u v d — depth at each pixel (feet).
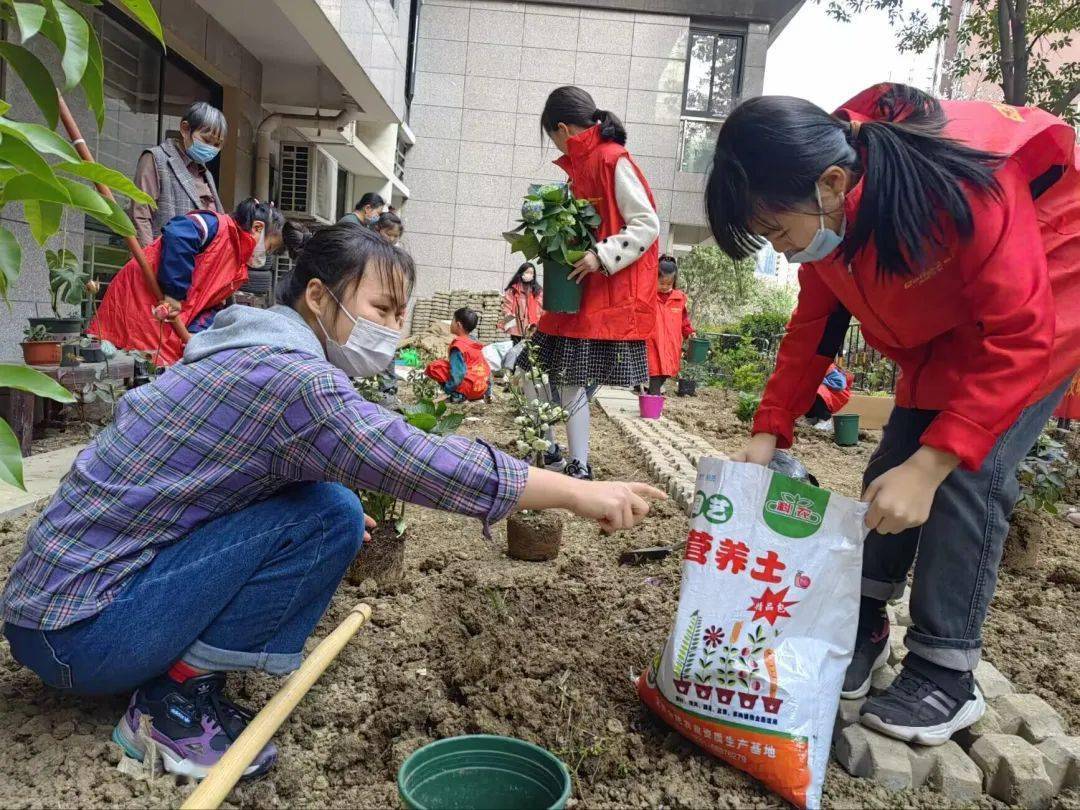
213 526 6.28
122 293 16.17
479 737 5.59
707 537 6.88
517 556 11.53
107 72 23.90
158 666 6.22
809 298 8.00
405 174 55.72
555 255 13.61
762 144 5.96
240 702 7.36
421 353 42.96
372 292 6.60
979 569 6.99
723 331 53.93
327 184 40.45
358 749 6.91
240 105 31.86
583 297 14.24
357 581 9.99
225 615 6.34
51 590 5.97
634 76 55.16
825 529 6.62
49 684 6.34
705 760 6.84
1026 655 9.31
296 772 6.55
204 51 28.43
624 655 8.55
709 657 6.61
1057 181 6.68
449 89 55.31
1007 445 6.93
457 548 12.01
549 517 11.60
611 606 9.93
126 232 6.43
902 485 6.22
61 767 6.14
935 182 5.93
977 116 6.64
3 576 9.52
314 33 26.45
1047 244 6.63
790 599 6.58
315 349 6.42
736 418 28.86
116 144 24.73
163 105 27.66
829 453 23.45
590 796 6.52
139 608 6.02
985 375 6.10
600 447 21.31
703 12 54.54
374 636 8.77
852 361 35.83
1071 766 6.97
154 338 16.11
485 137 55.57
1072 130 6.36
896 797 6.67
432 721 7.34
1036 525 12.40
